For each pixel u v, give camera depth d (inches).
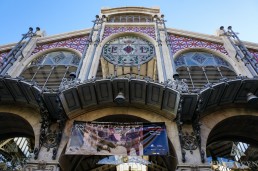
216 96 452.8
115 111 467.5
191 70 593.9
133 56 627.5
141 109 474.0
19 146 652.7
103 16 796.0
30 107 478.3
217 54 642.8
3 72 542.0
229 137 528.7
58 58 633.6
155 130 417.4
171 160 430.0
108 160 509.0
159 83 430.3
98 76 602.5
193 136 415.2
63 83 447.2
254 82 443.5
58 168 373.7
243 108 484.7
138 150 394.3
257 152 638.5
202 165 371.2
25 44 657.6
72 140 402.3
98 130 419.5
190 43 687.7
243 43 668.7
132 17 828.0
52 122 436.1
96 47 642.2
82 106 459.5
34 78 577.3
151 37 692.7
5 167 473.4
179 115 415.2
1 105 486.6
